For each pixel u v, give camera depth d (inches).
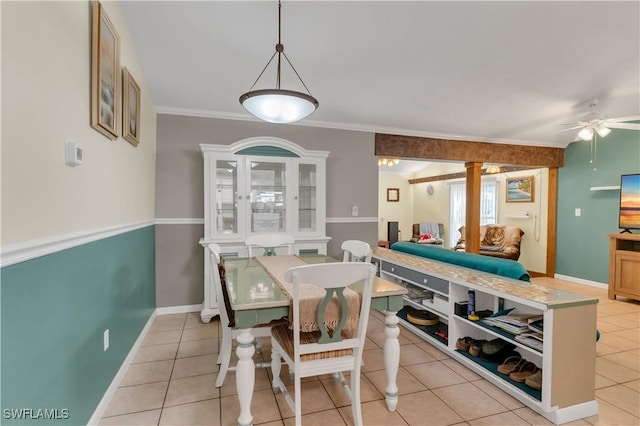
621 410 74.3
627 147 177.5
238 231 132.0
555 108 148.5
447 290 98.6
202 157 139.8
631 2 82.7
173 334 116.3
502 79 122.7
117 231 80.7
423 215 337.7
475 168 189.2
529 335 77.0
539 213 227.0
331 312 64.4
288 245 134.8
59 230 52.0
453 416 71.3
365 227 166.2
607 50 104.3
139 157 106.6
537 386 74.4
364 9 85.7
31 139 44.3
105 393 73.7
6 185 39.1
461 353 95.0
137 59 103.5
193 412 72.9
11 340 40.1
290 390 81.6
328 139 158.9
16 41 40.9
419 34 96.0
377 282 79.7
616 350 105.7
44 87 47.6
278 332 75.4
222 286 82.4
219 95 127.9
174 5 84.1
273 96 70.7
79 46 59.1
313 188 143.6
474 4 84.0
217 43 99.0
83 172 61.1
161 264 136.5
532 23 91.2
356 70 115.3
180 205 137.6
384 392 80.3
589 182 195.9
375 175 167.3
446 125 166.6
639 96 137.4
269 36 96.2
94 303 66.6
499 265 96.8
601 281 189.9
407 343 108.9
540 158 204.1
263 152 134.8
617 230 181.9
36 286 45.6
